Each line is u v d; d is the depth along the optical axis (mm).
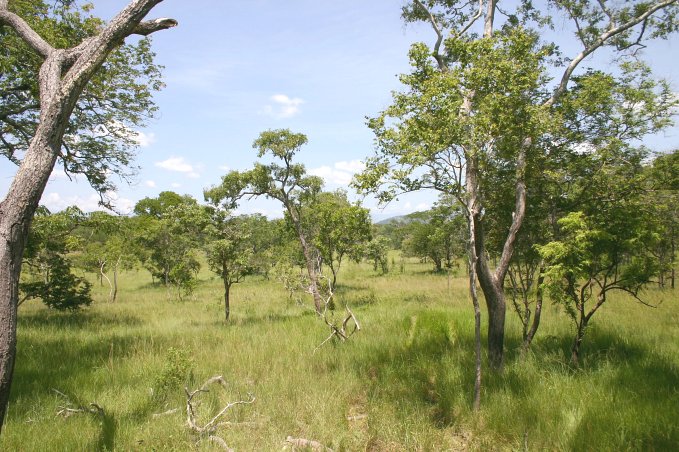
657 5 7238
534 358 7004
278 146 15453
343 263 42719
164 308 18156
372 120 5699
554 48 7984
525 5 8922
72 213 12547
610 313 11797
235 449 4562
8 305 3221
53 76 3631
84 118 11336
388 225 49094
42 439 4578
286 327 11570
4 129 10531
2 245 3215
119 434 4777
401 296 18562
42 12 9336
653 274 6273
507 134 5828
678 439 4270
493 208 7938
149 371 7223
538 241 7984
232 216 14305
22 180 3330
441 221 10031
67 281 14984
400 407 5613
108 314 16141
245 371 7402
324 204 17719
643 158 6891
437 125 5285
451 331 9008
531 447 4543
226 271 13875
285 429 5047
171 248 23328
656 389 5590
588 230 6176
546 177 7086
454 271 28938
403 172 5504
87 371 7188
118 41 3707
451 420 5309
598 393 5488
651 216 6680
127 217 14312
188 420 4973
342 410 5629
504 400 5457
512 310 12086
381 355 8117
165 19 3971
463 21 9398
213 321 13992
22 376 6758
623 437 4359
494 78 5516
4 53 9203
